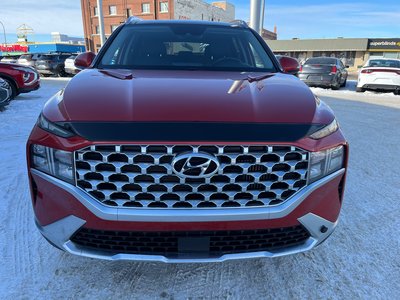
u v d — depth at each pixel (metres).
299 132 1.60
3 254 2.18
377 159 4.18
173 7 43.97
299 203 1.63
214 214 1.56
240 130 1.55
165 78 2.14
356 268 2.13
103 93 1.82
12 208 2.73
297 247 1.74
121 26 3.12
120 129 1.53
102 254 1.66
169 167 1.51
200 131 1.52
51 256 2.17
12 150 4.20
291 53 54.62
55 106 1.77
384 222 2.67
